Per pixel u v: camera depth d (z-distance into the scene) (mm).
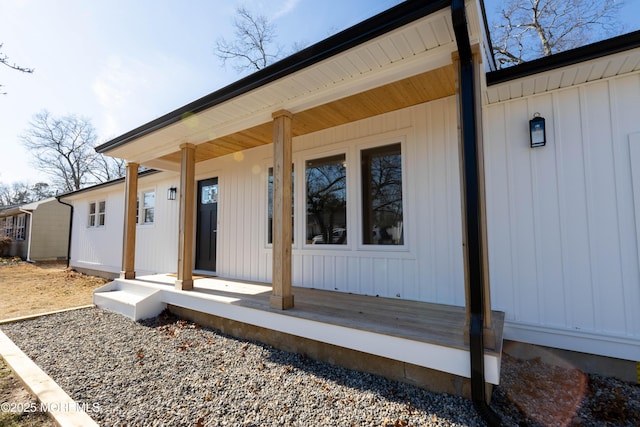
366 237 3924
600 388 2488
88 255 9625
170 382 2586
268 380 2592
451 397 2254
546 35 10258
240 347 3316
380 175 3861
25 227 16250
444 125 3420
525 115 3066
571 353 2785
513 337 3029
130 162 5504
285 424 2012
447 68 2809
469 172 2139
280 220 3307
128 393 2418
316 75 2801
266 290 4238
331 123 4117
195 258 6305
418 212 3535
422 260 3490
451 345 2176
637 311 2562
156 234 7055
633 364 2559
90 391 2451
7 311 5137
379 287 3771
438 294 3385
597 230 2729
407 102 3529
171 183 6773
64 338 3646
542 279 2928
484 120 3248
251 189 5203
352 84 2904
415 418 2041
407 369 2461
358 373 2670
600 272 2705
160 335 3729
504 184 3127
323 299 3600
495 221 3148
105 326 4082
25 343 3490
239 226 5352
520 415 2145
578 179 2818
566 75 2676
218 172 5770
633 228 2596
